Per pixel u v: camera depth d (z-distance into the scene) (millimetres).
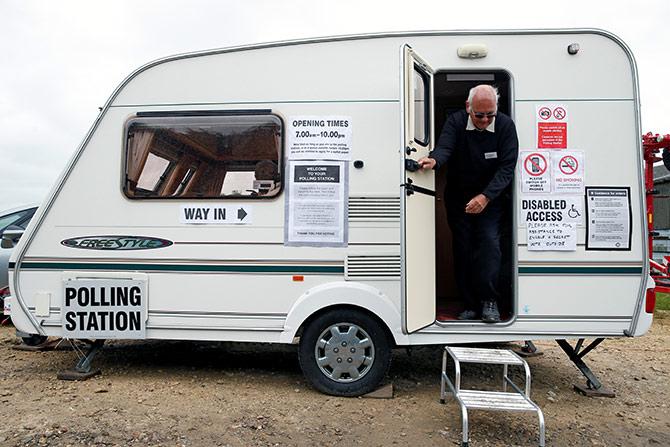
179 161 4199
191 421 3557
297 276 4062
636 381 4742
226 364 4961
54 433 3326
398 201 4035
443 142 3986
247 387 4285
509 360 3631
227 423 3543
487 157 4043
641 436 3539
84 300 4207
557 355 5598
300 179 4086
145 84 4258
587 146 4016
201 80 4215
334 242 4047
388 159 4062
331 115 4105
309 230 4066
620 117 4012
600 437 3510
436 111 5520
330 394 4062
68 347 5422
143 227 4188
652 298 3945
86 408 3734
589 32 4035
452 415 3791
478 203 3842
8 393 4027
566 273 3980
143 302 4168
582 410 3973
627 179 3998
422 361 5234
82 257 4219
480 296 4133
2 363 4867
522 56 4070
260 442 3307
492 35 4086
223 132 4180
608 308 3965
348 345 4023
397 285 4012
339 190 4066
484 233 4078
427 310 3902
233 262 4105
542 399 4188
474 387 4465
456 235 4367
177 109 4223
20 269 4262
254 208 4105
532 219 4000
